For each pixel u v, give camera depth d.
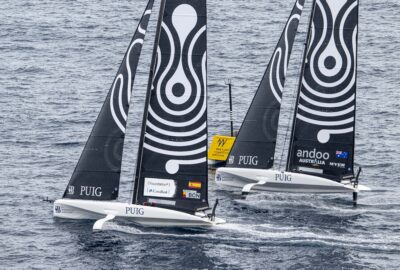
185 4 185.62
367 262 174.62
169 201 190.38
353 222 198.25
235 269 170.50
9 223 192.38
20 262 172.88
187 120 188.50
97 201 191.50
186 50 187.00
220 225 192.38
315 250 180.25
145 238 183.88
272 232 189.88
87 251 177.50
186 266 171.12
